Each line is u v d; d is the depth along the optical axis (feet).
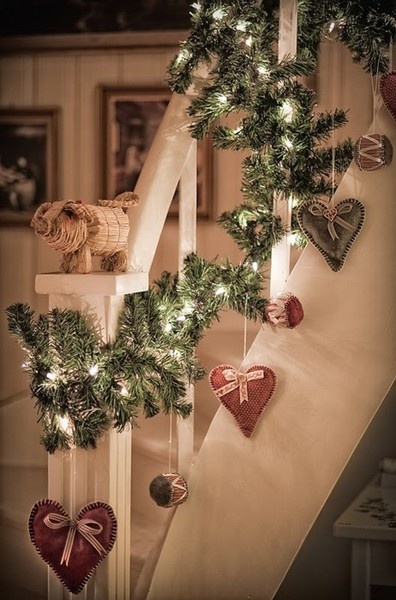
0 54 11.28
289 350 7.88
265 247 7.98
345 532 8.52
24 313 7.37
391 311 7.69
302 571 10.24
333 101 10.56
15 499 10.99
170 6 10.91
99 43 11.07
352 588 8.71
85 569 7.52
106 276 7.13
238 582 8.10
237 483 8.05
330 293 7.78
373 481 10.14
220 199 10.96
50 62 11.21
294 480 7.92
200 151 10.91
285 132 7.45
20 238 11.34
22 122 11.28
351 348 7.76
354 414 7.78
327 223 7.66
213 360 10.80
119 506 7.90
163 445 9.91
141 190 8.03
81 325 7.23
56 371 7.20
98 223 7.13
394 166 7.63
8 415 11.09
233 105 7.46
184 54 7.66
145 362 7.23
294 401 7.88
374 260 7.70
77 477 7.64
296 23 7.72
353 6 7.66
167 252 11.16
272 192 7.84
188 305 7.77
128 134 11.12
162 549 8.26
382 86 7.56
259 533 8.02
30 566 9.98
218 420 8.08
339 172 8.24
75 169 11.25
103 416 7.30
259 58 7.48
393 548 9.68
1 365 11.39
